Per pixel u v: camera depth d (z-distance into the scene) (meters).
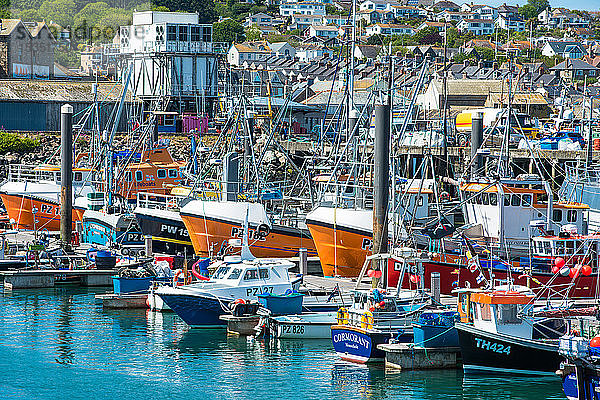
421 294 55.44
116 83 139.12
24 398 47.09
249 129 84.88
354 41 87.75
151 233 81.12
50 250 79.38
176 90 142.62
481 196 67.50
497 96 162.75
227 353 54.56
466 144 101.50
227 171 80.81
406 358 49.94
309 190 91.94
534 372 48.34
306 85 176.38
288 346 56.00
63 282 75.31
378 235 63.09
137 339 57.97
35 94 138.62
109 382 49.56
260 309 57.84
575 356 42.50
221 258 69.88
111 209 86.19
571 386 43.00
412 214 71.69
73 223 93.62
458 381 48.53
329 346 56.00
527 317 48.25
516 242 65.81
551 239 59.06
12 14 151.88
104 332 59.72
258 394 47.38
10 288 73.88
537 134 119.56
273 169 111.12
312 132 144.50
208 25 145.25
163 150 94.94
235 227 75.88
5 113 136.50
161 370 51.47
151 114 101.94
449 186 89.12
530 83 196.38
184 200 78.19
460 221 81.88
